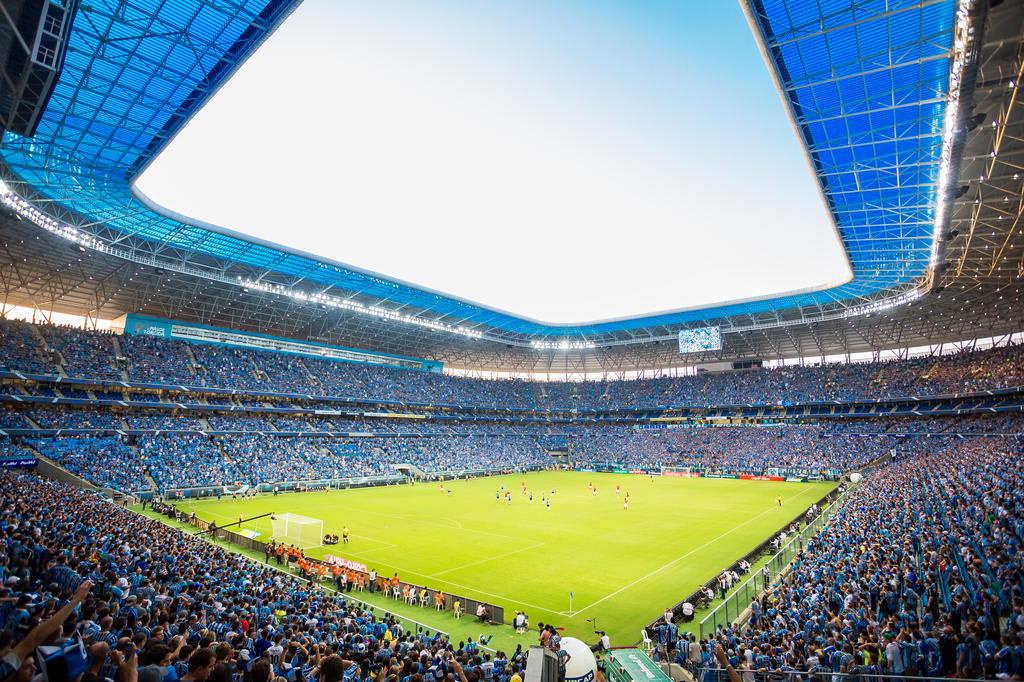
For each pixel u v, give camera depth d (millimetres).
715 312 90000
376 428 94562
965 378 81625
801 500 62406
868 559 25391
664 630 21469
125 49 30969
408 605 27812
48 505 30594
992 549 21172
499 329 105562
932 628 16391
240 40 31516
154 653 6371
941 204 40969
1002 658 12016
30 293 65812
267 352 89500
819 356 105688
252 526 46125
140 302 74250
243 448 72188
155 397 71750
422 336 106375
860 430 87812
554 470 105875
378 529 45938
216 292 76500
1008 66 29625
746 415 104062
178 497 58438
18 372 58625
